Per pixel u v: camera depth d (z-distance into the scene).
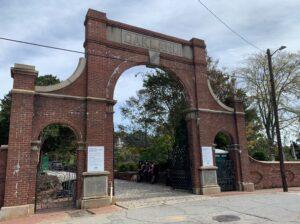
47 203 12.53
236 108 16.84
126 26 14.38
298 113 24.48
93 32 13.30
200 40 16.70
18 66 11.23
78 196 11.59
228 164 16.44
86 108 12.44
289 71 24.80
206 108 15.86
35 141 11.02
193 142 15.16
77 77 12.56
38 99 11.55
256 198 12.38
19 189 10.39
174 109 24.22
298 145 34.22
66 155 24.27
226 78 25.66
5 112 21.55
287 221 7.79
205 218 8.71
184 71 15.80
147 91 25.77
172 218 8.92
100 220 9.13
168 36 15.68
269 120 25.47
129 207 11.27
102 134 12.46
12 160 10.49
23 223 9.15
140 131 28.59
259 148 25.16
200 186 14.72
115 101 13.12
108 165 12.38
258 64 25.67
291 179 18.30
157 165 23.28
